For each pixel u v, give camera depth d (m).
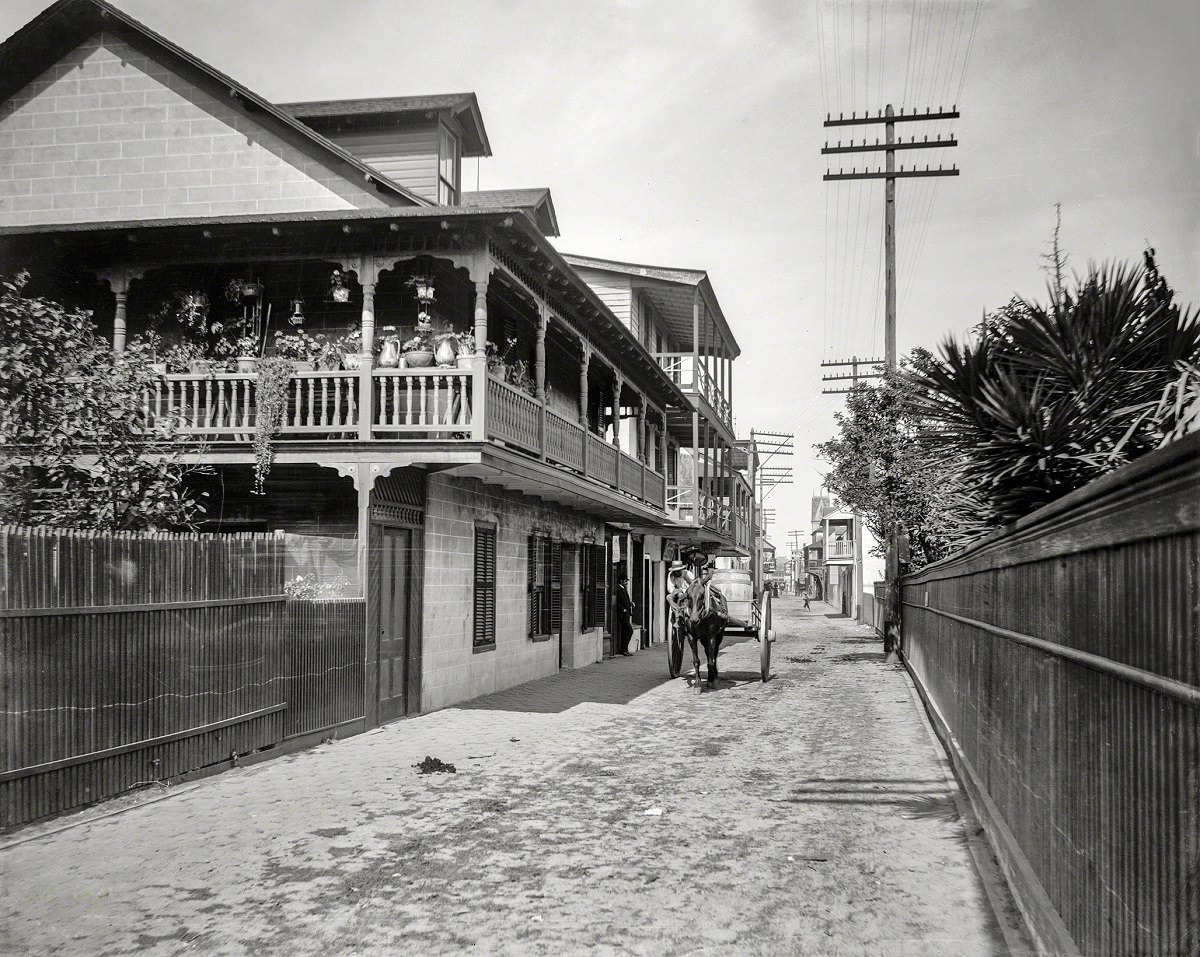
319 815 7.49
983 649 7.52
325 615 11.01
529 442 14.20
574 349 20.25
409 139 16.89
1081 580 4.25
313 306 14.49
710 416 30.36
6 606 6.86
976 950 4.72
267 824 7.19
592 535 23.48
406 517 13.14
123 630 7.89
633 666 22.23
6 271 13.34
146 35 15.56
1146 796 3.27
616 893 5.62
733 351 35.94
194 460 11.64
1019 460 6.98
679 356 29.69
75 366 10.44
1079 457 6.78
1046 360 6.98
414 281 13.33
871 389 23.62
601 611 24.27
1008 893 5.50
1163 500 3.11
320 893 5.60
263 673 9.78
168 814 7.46
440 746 10.78
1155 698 3.21
